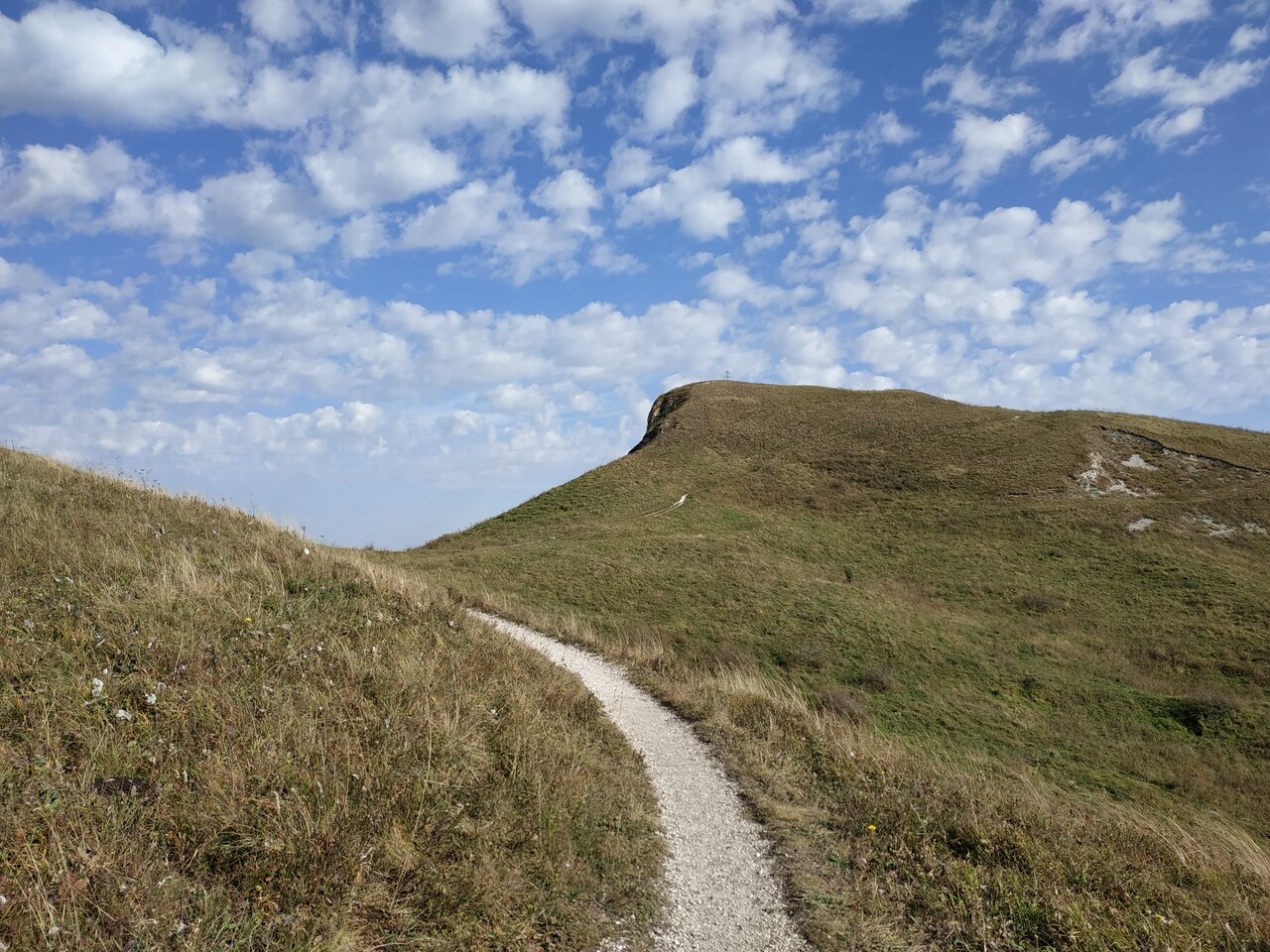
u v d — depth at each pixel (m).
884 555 48.16
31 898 4.79
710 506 56.34
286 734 7.68
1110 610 39.38
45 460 18.69
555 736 9.82
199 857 5.84
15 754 6.34
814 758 12.14
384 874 6.14
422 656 10.99
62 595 9.83
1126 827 11.35
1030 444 64.06
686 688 16.16
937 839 8.98
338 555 18.41
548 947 5.96
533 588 34.88
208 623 10.02
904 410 78.88
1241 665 32.44
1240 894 8.52
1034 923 7.04
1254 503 53.06
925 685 29.09
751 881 7.70
